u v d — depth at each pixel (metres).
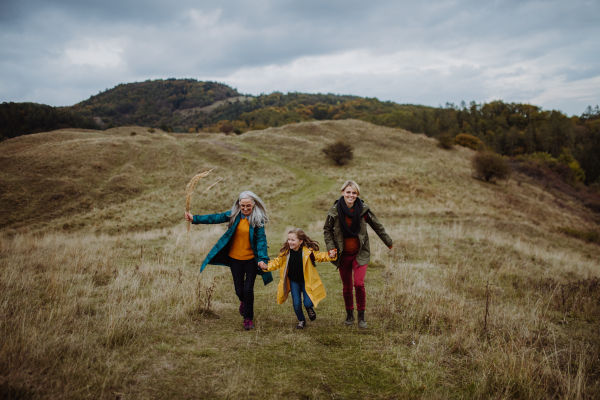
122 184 29.80
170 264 7.16
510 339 3.69
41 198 26.16
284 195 27.89
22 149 40.41
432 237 11.70
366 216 3.93
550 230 22.73
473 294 5.67
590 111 134.00
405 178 32.25
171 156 38.25
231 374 2.80
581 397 2.56
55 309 3.92
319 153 42.38
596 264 12.12
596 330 4.24
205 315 4.20
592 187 60.72
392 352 3.33
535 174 51.12
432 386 2.71
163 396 2.42
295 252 3.92
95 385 2.48
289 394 2.54
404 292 5.33
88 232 18.88
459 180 35.16
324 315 4.45
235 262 3.90
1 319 3.44
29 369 2.57
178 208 24.81
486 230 15.14
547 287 6.24
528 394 2.61
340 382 2.75
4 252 7.60
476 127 101.94
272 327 3.93
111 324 3.47
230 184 30.67
